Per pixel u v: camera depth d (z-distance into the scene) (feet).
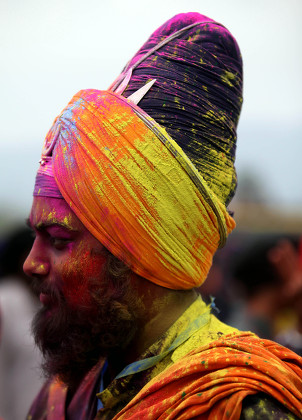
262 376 4.39
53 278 5.10
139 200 4.79
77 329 5.04
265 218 18.34
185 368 4.54
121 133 4.86
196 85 5.15
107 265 4.90
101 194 4.79
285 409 4.33
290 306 11.22
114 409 5.14
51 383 6.25
